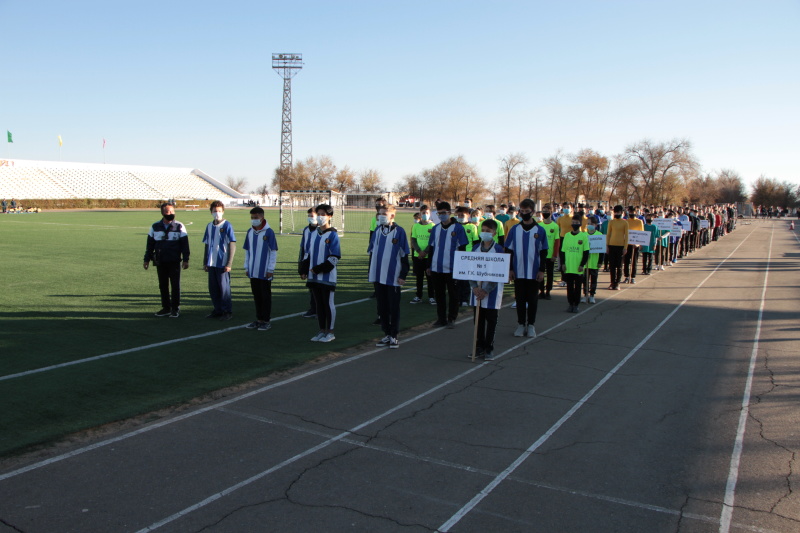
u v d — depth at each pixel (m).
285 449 4.52
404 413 5.34
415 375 6.55
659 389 6.12
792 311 10.85
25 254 19.12
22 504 3.62
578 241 10.37
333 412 5.34
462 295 11.29
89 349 7.35
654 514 3.62
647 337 8.62
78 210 68.94
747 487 3.98
